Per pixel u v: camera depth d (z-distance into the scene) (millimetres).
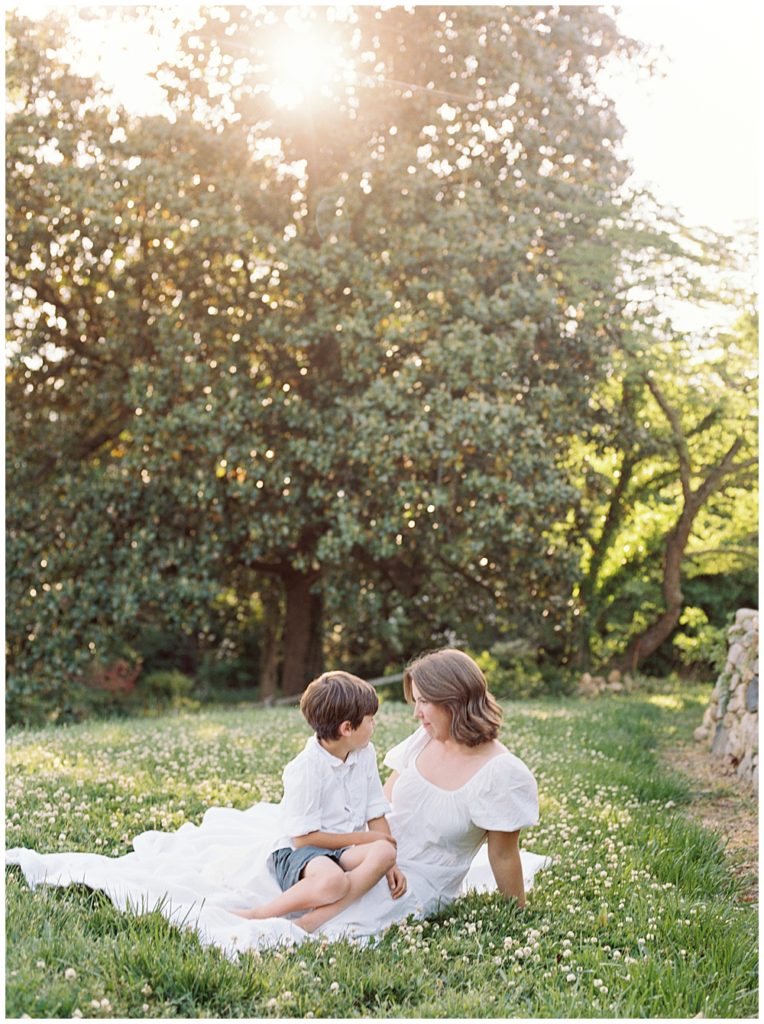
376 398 11172
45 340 12617
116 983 2688
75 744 6527
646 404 14016
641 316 12469
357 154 11914
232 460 11266
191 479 11656
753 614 7609
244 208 12078
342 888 3291
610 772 6105
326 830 3508
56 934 2955
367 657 15383
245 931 3115
